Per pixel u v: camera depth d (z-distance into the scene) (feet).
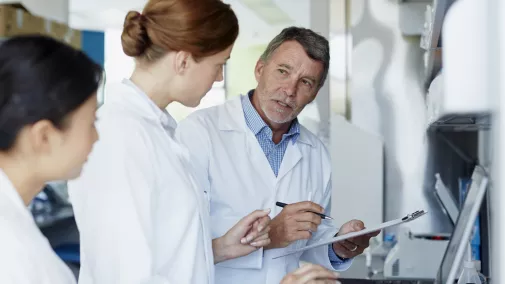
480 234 7.41
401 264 9.49
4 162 3.01
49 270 2.86
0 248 2.73
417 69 12.83
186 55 4.64
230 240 5.88
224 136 7.11
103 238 4.14
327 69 7.14
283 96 6.81
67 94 2.99
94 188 4.22
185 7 4.53
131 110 4.65
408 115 12.89
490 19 2.01
